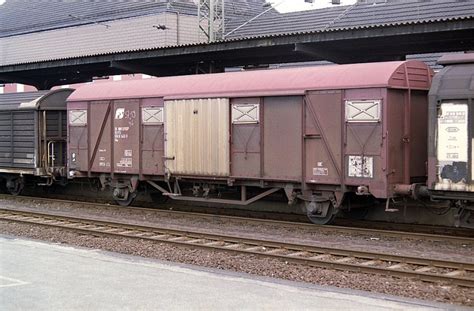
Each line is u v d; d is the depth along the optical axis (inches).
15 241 479.2
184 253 475.2
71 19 1824.6
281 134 606.9
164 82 713.0
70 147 807.7
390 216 637.9
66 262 393.7
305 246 476.4
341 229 562.3
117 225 606.5
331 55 767.1
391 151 545.0
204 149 661.3
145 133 721.0
